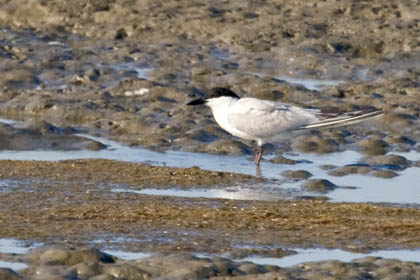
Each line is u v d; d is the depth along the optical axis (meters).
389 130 16.05
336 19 22.19
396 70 19.91
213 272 8.10
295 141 15.17
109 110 16.98
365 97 17.59
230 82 18.94
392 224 10.09
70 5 23.45
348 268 8.29
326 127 13.72
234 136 15.41
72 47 21.61
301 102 17.72
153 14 22.75
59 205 10.76
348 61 20.30
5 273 7.95
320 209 10.86
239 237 9.45
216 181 12.59
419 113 16.73
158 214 10.34
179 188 12.09
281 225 9.98
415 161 14.11
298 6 22.81
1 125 15.49
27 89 18.59
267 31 21.67
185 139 15.15
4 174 12.43
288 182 12.70
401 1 22.61
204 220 10.12
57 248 8.48
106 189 11.81
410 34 21.22
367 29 21.59
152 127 15.87
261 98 18.22
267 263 8.59
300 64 20.20
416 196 11.95
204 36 21.95
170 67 19.94
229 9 22.70
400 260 8.55
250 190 12.13
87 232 9.50
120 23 22.67
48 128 15.58
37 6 23.56
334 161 14.09
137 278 8.01
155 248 8.98
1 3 23.92
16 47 21.09
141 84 18.19
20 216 10.13
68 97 17.73
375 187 12.48
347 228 9.91
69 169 12.88
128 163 13.34
